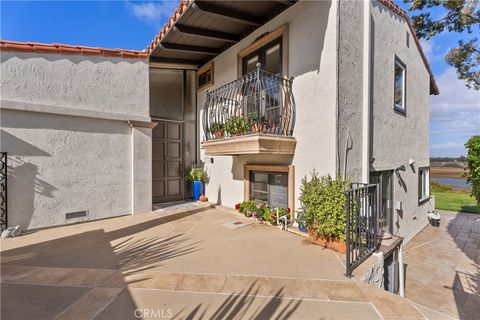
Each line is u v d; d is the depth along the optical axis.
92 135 5.29
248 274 2.76
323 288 2.46
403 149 6.35
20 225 4.43
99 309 2.08
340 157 4.07
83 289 2.42
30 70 4.57
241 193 6.12
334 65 4.01
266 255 3.33
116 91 5.60
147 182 6.05
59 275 2.74
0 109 4.29
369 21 4.55
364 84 4.51
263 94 4.71
